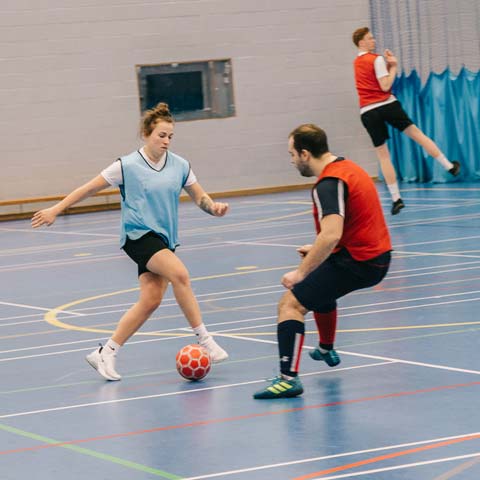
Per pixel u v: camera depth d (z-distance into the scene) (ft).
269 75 138.21
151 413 37.11
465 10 135.44
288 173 139.74
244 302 59.98
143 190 42.88
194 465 30.42
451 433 32.09
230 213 115.14
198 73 135.74
